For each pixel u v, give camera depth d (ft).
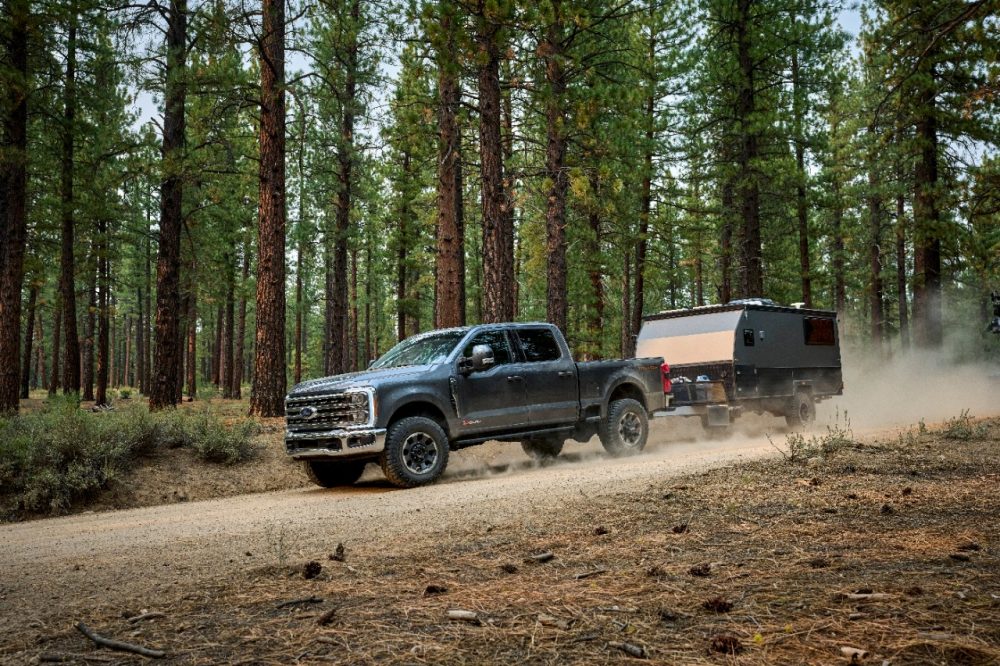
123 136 90.27
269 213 54.34
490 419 34.06
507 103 84.84
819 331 57.00
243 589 13.07
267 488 35.19
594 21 67.67
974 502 18.48
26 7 53.93
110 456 33.60
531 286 132.77
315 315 253.44
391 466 30.68
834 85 92.12
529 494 23.86
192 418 41.04
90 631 10.85
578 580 12.71
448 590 12.34
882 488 21.04
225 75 53.93
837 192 119.85
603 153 66.18
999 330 77.97
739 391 48.01
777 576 12.32
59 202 77.97
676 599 11.25
